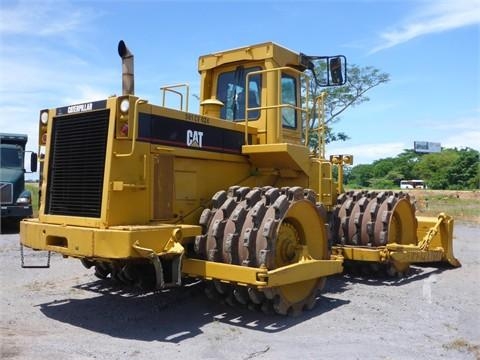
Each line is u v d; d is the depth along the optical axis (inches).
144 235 196.1
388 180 3075.8
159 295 261.7
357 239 315.6
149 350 180.2
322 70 466.9
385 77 967.6
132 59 218.5
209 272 215.9
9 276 306.2
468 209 1027.3
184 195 238.4
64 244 212.2
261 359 172.2
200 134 244.8
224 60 295.4
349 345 188.4
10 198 546.3
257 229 216.4
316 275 234.7
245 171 275.3
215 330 205.6
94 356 173.0
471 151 2810.0
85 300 251.9
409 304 255.1
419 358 175.3
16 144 570.6
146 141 218.8
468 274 345.7
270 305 226.1
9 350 177.5
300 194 235.6
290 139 295.0
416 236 357.1
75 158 221.1
